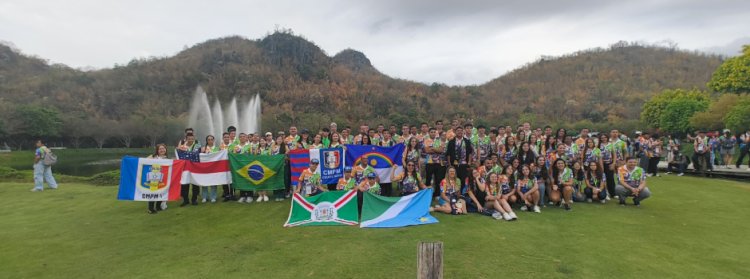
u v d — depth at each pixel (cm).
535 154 874
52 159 1110
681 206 820
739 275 454
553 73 10850
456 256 509
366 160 818
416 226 658
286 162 902
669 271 464
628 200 890
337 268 469
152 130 4850
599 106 7388
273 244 564
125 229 653
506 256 509
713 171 1302
